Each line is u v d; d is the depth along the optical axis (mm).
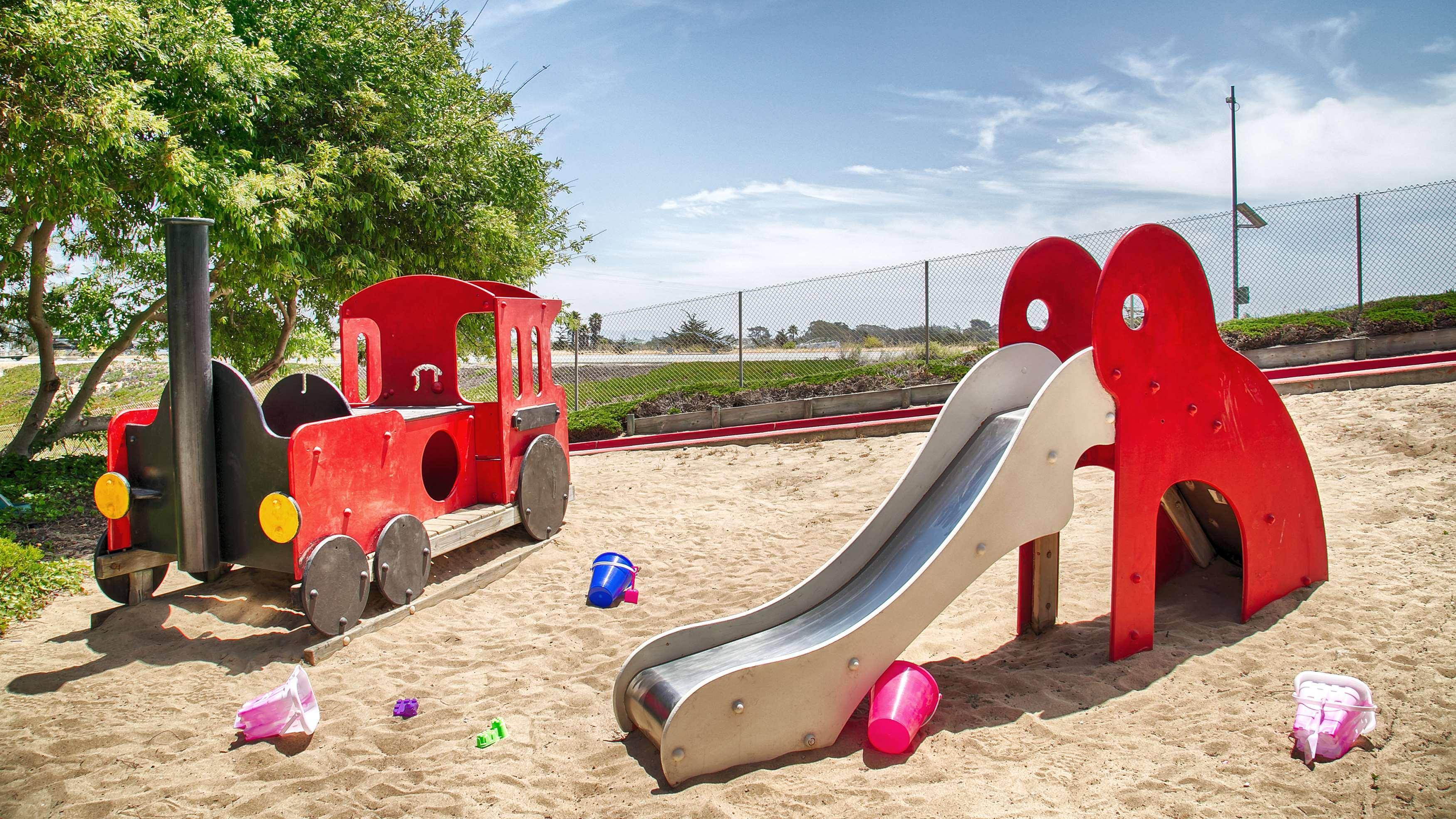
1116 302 4035
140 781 3627
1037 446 3992
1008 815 2977
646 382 16547
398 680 4777
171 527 5387
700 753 3418
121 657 5066
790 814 3109
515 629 5625
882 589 4066
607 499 9633
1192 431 4301
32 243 11555
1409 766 3088
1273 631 4301
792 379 14023
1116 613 4180
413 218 13156
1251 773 3137
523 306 7605
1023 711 3822
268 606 5832
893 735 3510
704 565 6945
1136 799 3033
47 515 8766
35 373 21328
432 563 7004
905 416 11977
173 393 5066
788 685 3555
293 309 15078
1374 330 10945
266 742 3979
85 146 8117
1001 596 5602
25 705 4398
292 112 11367
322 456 5223
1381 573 4844
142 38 8859
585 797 3396
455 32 16516
